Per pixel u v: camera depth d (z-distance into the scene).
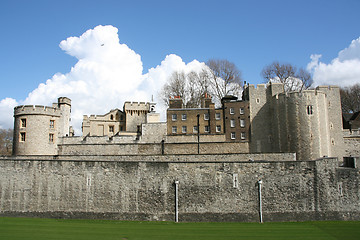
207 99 44.22
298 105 36.28
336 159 23.88
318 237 18.42
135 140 40.00
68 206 23.62
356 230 20.14
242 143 37.12
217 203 23.22
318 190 23.47
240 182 23.47
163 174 23.52
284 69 50.94
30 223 21.28
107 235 18.22
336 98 39.84
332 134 39.00
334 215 23.23
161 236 18.14
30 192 23.98
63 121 45.12
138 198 23.34
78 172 23.95
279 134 38.22
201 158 28.73
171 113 42.50
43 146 33.72
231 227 20.95
